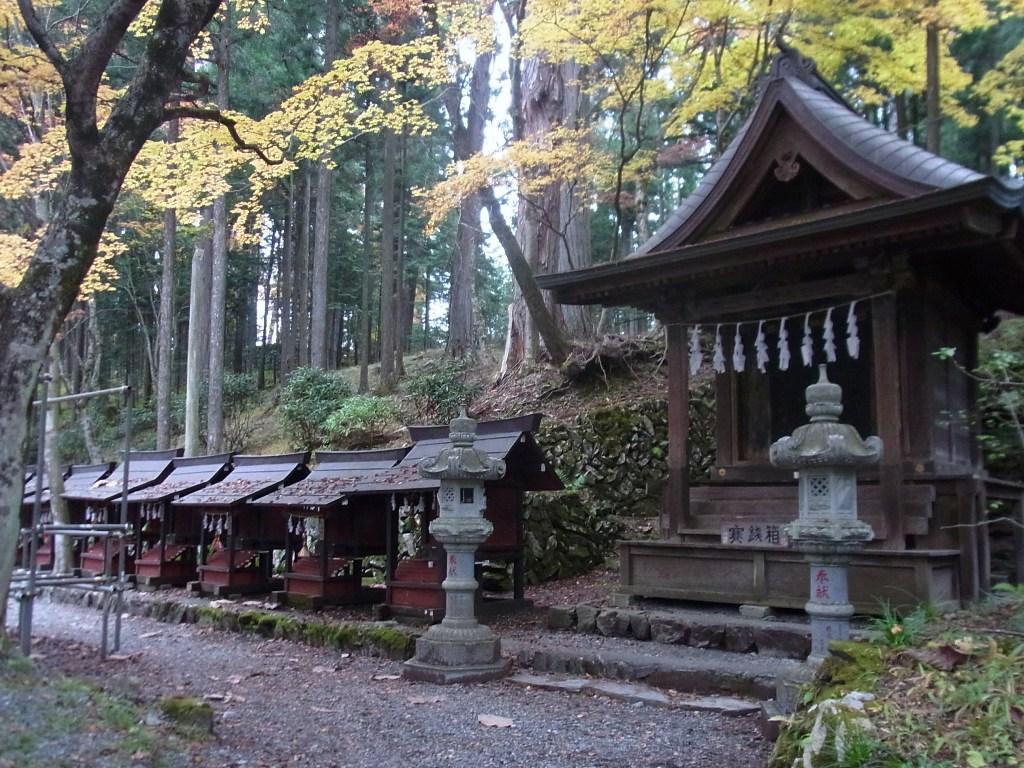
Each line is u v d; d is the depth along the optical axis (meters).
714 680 5.79
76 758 3.35
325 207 23.33
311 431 17.22
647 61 13.29
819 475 5.05
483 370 21.33
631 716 5.37
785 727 3.95
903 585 6.50
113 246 11.46
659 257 7.72
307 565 9.61
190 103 8.22
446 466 6.63
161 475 12.26
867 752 3.37
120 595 7.17
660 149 16.59
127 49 18.08
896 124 17.44
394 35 15.69
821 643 4.90
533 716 5.40
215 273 19.22
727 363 9.05
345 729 5.09
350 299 32.84
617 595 8.14
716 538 7.98
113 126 5.67
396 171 27.08
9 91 9.08
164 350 19.47
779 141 7.84
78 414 24.05
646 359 15.88
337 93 12.46
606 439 13.35
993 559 9.00
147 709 4.57
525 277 15.69
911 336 7.68
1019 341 11.93
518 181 13.48
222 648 7.90
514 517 9.07
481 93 17.38
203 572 10.92
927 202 6.14
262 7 19.38
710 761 4.44
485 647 6.62
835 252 6.97
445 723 5.24
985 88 13.23
